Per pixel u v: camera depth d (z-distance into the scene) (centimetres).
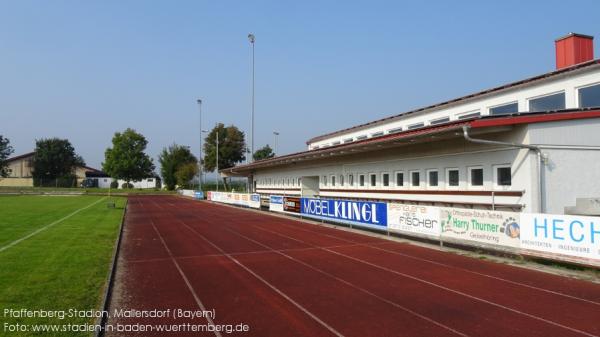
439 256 1316
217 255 1368
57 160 10731
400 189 2252
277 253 1392
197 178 8550
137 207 4003
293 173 3816
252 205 3778
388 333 663
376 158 2477
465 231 1410
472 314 754
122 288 950
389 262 1227
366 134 3155
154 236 1872
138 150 8762
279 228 2123
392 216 1781
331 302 831
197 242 1669
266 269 1141
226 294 895
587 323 707
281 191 4156
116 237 1748
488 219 1325
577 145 1566
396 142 1983
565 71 1808
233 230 2064
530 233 1194
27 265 1128
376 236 1791
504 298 852
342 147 2431
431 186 2030
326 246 1529
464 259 1263
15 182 10381
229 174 5975
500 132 1636
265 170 4688
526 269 1117
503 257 1284
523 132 1535
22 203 4241
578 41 2123
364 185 2623
